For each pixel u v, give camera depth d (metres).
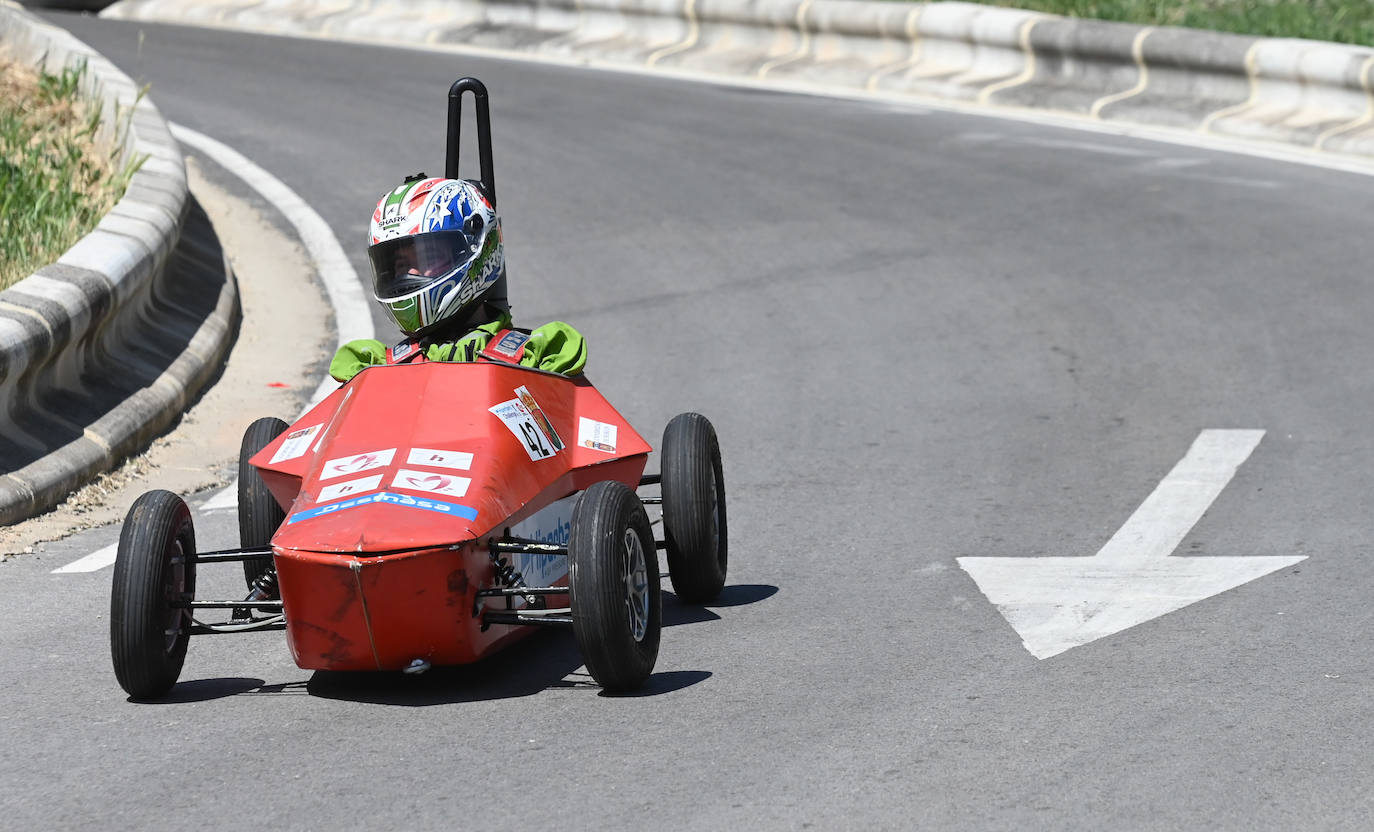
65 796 18.80
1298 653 22.42
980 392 38.88
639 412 38.25
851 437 35.97
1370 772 18.30
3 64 67.06
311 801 18.39
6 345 31.25
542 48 91.81
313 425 24.30
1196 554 27.41
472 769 19.16
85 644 24.50
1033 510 30.42
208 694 22.39
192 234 50.34
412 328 24.38
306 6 102.69
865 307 46.53
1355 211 53.81
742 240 54.03
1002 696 21.12
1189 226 53.19
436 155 66.50
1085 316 44.72
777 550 28.84
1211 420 35.78
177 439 36.66
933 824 17.25
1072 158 63.31
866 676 22.08
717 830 17.25
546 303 47.88
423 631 20.81
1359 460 32.41
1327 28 75.31
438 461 21.89
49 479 31.62
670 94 78.25
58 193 48.31
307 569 20.31
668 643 24.00
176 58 88.88
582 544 20.75
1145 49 70.50
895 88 78.62
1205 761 18.75
